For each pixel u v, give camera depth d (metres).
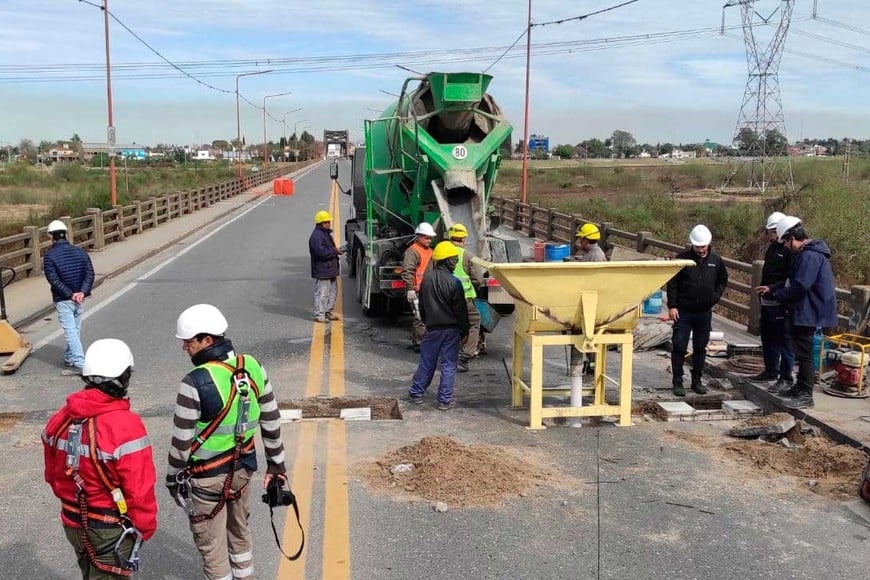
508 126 10.84
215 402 3.66
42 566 4.61
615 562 4.66
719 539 4.98
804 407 7.19
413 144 10.66
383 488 5.73
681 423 7.32
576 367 7.23
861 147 116.50
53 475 3.40
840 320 8.90
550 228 21.34
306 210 34.12
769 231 7.80
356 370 9.19
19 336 9.64
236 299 13.77
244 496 3.99
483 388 8.50
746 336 10.65
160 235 23.27
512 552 4.78
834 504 5.51
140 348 10.08
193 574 4.52
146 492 3.34
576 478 5.95
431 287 7.52
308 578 4.46
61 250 8.80
